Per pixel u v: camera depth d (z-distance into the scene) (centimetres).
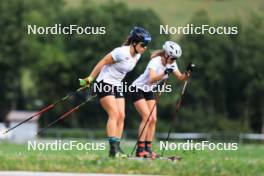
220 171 4769
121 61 5488
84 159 5003
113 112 5503
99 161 4894
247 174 4750
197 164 4947
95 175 4588
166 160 5184
